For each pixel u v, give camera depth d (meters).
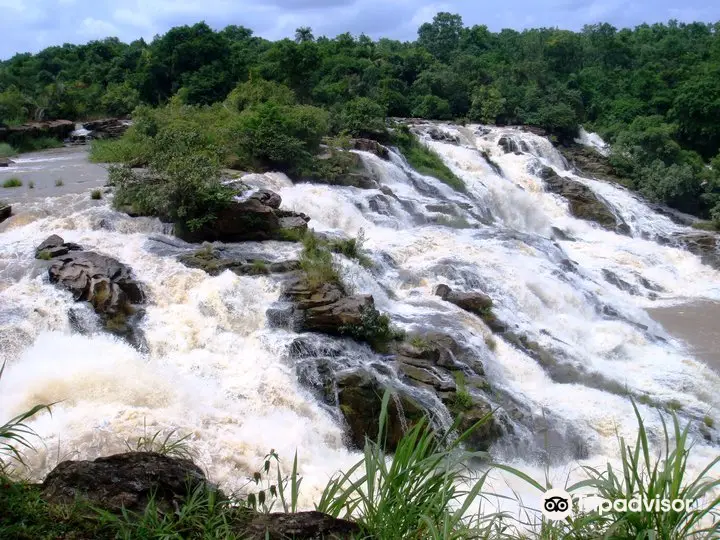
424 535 6.05
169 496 6.68
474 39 79.81
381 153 35.44
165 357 15.84
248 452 13.02
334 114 38.78
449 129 45.97
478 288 22.39
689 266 33.53
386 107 50.34
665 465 6.08
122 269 17.89
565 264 27.81
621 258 32.69
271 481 12.34
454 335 18.34
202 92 51.94
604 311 25.33
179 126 31.50
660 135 46.81
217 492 6.89
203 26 56.62
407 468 6.30
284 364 16.06
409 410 15.34
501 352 19.20
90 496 6.36
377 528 6.10
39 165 34.03
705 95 52.91
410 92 55.22
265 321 17.25
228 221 21.39
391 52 62.84
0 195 25.44
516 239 27.72
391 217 27.92
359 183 30.91
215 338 16.61
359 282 20.00
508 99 53.62
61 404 13.16
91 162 34.66
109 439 12.22
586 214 39.00
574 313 24.02
